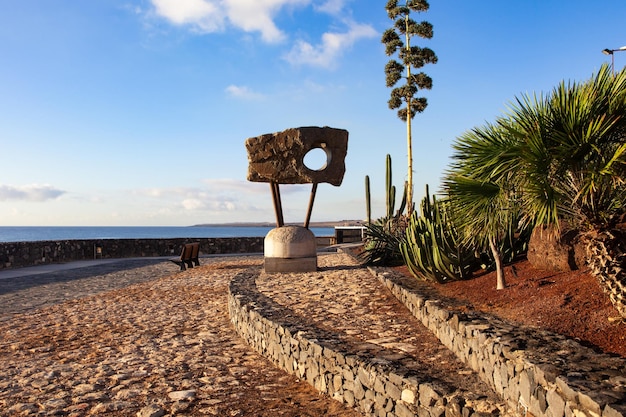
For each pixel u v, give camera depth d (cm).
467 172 572
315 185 1316
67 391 590
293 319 764
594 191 484
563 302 580
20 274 1780
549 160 487
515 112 513
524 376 410
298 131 1283
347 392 559
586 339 480
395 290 924
